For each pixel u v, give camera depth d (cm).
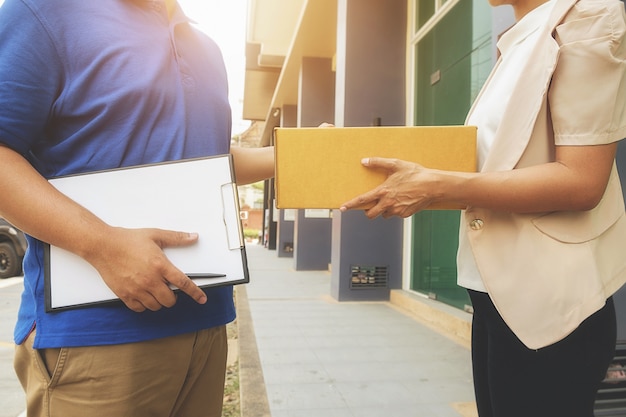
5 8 79
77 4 85
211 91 105
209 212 81
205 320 92
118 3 91
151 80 89
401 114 573
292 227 1338
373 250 573
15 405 276
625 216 98
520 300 90
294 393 268
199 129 99
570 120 86
